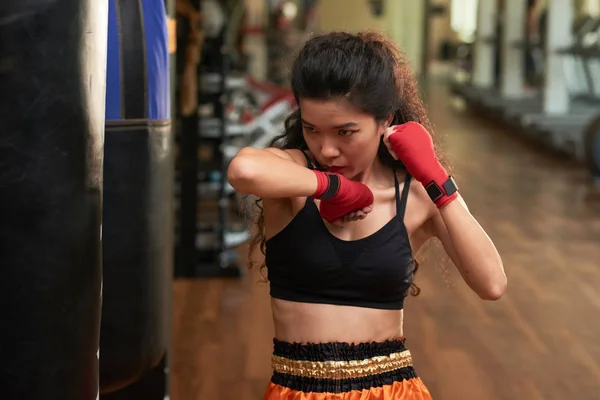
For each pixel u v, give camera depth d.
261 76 14.06
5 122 1.40
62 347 1.48
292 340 1.83
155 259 2.21
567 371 4.07
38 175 1.42
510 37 14.34
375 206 1.83
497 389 3.86
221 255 5.64
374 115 1.69
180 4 5.20
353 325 1.81
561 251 6.22
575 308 4.98
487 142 11.71
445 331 4.57
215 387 3.85
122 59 2.10
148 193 2.16
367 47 1.69
